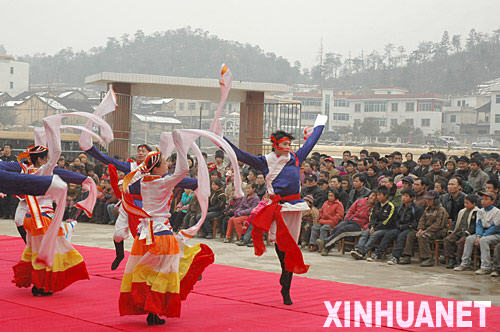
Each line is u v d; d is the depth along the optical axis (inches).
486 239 320.5
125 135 682.8
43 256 192.4
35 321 177.3
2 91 3164.4
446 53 5137.8
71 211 522.6
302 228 407.2
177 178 182.4
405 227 354.9
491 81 4052.7
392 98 3095.5
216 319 188.7
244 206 418.3
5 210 545.3
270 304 213.9
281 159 216.4
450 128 3068.4
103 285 237.0
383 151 1072.8
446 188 377.1
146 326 176.2
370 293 244.2
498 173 431.8
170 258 179.6
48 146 205.5
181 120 2891.2
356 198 399.5
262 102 738.8
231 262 335.3
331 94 3265.3
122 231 255.9
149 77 687.1
